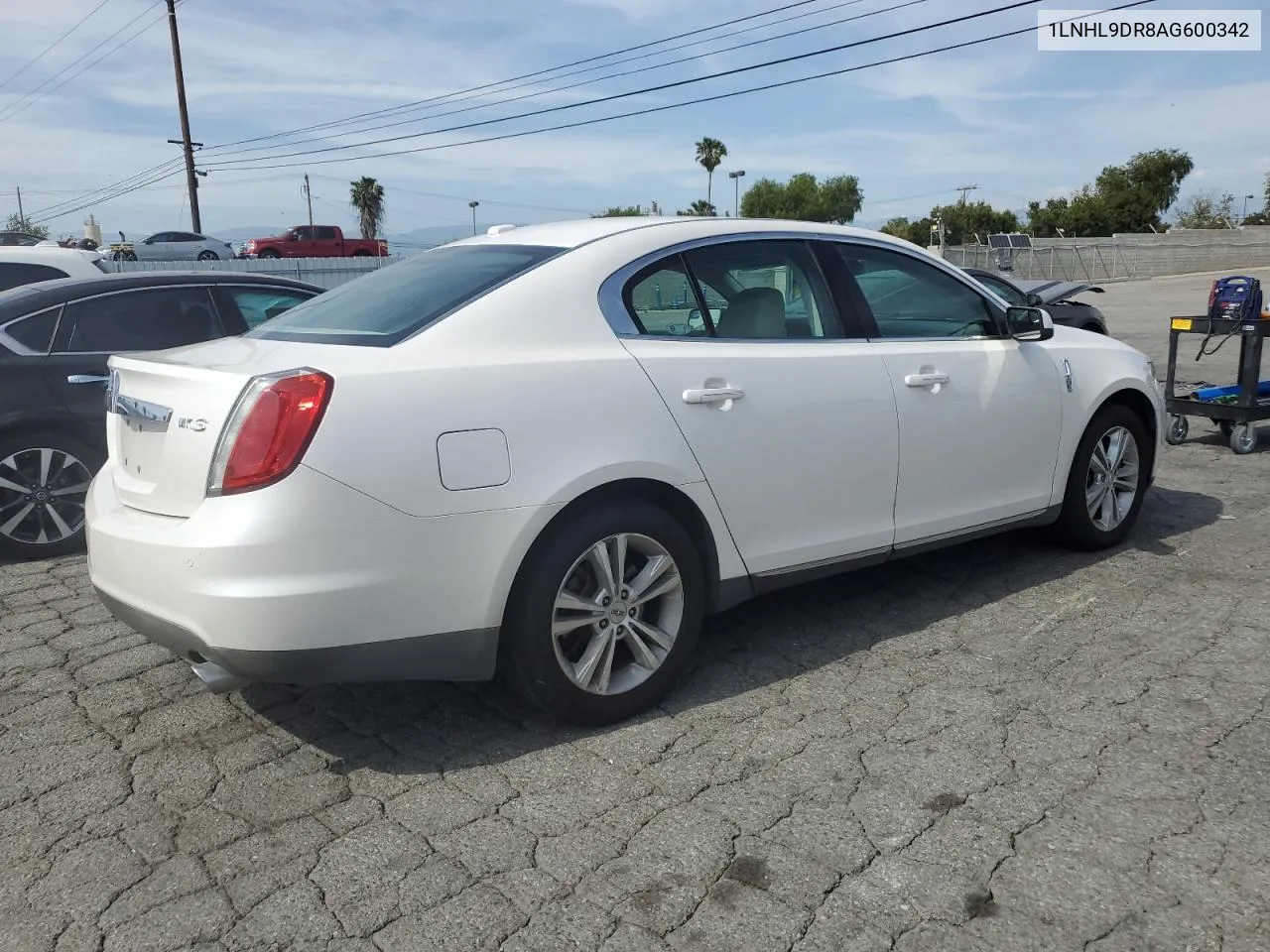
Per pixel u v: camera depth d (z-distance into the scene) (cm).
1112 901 250
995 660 395
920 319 443
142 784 318
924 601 461
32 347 565
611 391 338
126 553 313
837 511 400
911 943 237
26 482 564
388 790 311
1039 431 472
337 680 301
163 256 3169
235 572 286
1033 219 7394
